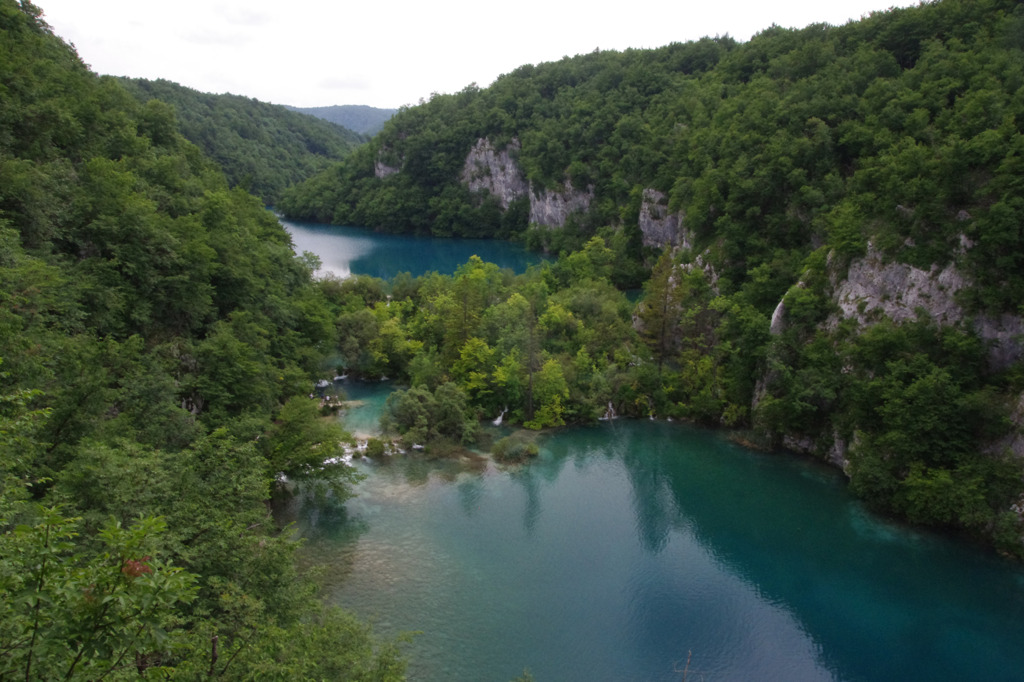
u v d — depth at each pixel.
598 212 150.38
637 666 31.27
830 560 40.03
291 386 55.78
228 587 21.56
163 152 70.38
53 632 9.54
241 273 55.31
